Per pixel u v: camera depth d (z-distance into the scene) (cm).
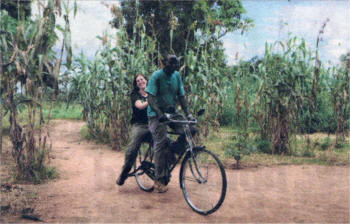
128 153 406
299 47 666
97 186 429
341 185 435
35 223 296
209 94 717
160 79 384
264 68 688
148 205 355
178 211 337
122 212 329
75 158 616
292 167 549
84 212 326
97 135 836
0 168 469
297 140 765
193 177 365
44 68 457
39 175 452
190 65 689
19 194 377
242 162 579
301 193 400
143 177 452
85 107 833
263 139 722
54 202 358
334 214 326
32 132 450
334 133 873
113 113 728
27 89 448
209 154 344
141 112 412
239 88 731
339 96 721
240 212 333
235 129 892
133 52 724
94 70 760
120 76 704
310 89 682
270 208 344
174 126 385
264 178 471
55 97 459
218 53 730
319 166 555
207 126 727
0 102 432
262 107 710
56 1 406
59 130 1039
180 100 407
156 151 386
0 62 415
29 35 447
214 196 359
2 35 427
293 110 657
